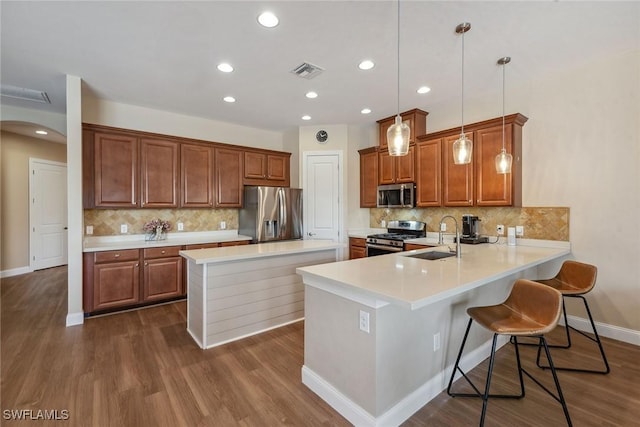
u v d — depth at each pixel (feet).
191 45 8.50
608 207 9.46
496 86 11.45
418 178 13.78
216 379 7.25
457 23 7.54
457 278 5.99
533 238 11.03
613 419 5.86
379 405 5.50
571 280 8.36
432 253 9.61
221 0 6.65
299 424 5.79
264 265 10.06
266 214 15.12
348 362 5.97
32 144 19.03
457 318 7.34
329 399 6.34
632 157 9.02
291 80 10.85
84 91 11.79
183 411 6.12
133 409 6.16
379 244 14.52
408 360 6.06
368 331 5.53
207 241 13.70
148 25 7.57
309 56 9.14
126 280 11.73
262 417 5.97
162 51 8.82
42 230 19.67
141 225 13.80
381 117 15.25
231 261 9.29
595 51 9.00
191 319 9.71
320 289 6.64
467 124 12.09
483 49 8.80
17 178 18.26
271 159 16.70
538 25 7.65
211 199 14.64
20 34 7.91
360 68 9.93
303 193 16.74
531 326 5.54
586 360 8.11
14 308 12.26
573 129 10.08
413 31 7.87
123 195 12.29
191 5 6.82
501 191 11.05
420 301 4.63
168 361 8.07
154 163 13.05
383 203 15.29
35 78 10.57
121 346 8.93
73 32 7.84
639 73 8.85
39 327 10.30
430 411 6.18
